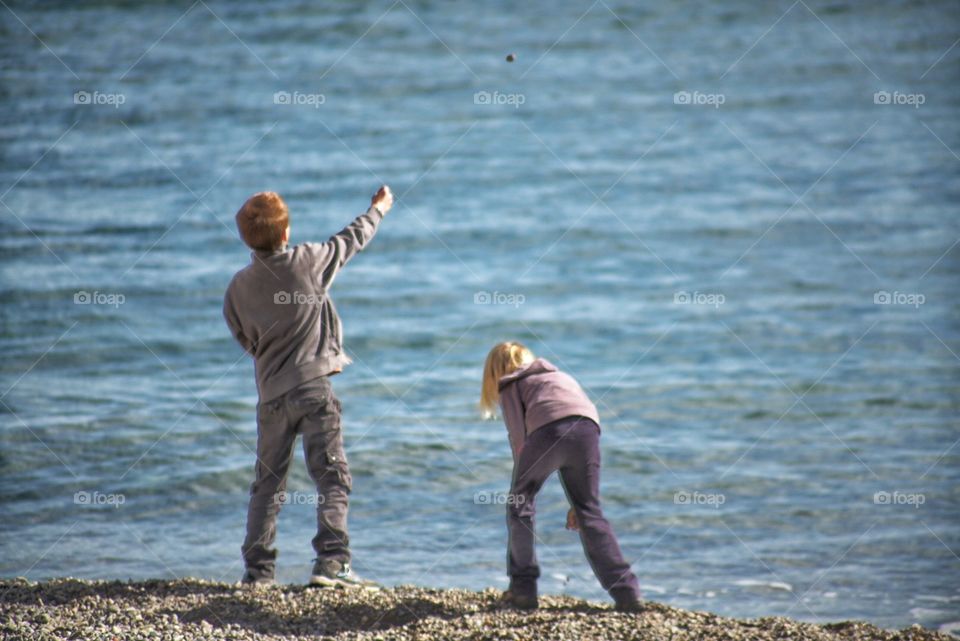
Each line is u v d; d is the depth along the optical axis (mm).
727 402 40250
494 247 63625
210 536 27391
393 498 29906
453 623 18031
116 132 82750
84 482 31031
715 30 117438
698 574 25469
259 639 17547
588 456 18906
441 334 49188
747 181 76875
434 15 119812
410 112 90688
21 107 87188
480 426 36406
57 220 64688
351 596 19562
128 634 17422
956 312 52562
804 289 56781
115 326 48406
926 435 36344
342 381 42031
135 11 116062
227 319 20562
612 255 62812
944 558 26344
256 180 73312
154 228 63906
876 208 71250
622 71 103500
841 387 42062
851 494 30922
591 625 17625
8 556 25672
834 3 127562
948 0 127688
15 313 49562
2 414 36875
